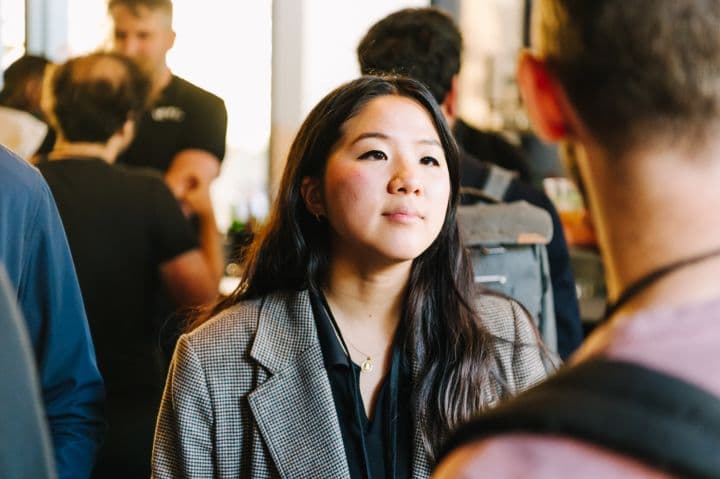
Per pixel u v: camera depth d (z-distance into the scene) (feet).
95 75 9.01
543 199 7.89
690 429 1.79
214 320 5.25
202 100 12.03
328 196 4.98
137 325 8.98
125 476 8.51
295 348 5.05
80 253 8.79
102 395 5.93
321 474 4.85
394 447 4.97
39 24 13.32
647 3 2.11
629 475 1.81
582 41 2.20
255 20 13.65
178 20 13.50
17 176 5.51
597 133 2.22
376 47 7.64
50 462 3.11
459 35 7.65
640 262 2.16
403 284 5.10
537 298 7.16
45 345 5.65
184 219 9.30
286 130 13.57
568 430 1.86
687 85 2.08
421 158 4.96
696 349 1.93
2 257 5.36
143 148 11.89
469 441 2.02
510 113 13.29
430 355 5.06
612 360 1.96
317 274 5.23
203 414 5.00
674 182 2.12
